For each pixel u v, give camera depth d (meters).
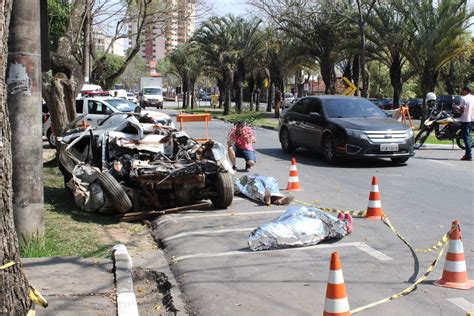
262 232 7.18
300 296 5.56
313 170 14.13
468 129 15.80
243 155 13.96
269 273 6.28
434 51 26.33
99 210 9.09
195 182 9.30
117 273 5.98
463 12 25.81
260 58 45.34
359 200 10.41
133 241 7.88
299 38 33.91
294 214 7.62
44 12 7.93
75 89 14.14
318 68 43.75
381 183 12.14
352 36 31.17
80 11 15.95
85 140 10.45
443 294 5.52
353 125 14.62
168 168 9.19
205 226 8.51
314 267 6.46
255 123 32.44
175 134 10.23
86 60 26.20
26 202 7.01
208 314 5.19
